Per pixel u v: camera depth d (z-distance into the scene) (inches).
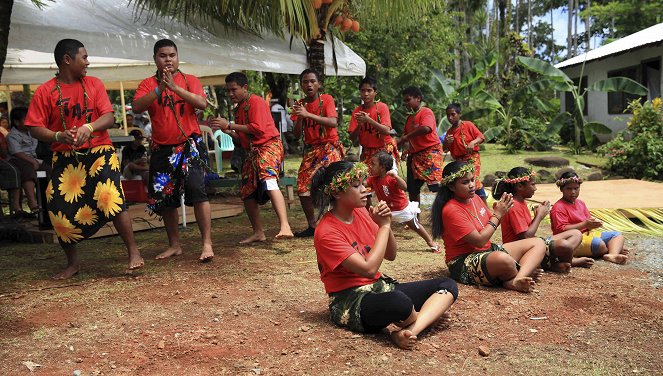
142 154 351.9
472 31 1300.4
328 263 132.6
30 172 316.2
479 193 301.7
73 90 180.1
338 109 649.6
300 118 250.5
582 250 209.9
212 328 137.6
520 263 174.9
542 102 693.3
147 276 186.1
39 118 176.4
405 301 125.4
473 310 150.9
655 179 481.7
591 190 373.4
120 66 386.0
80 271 196.1
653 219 288.0
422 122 272.4
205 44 289.4
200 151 203.2
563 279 183.2
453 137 298.8
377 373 112.6
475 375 112.0
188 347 125.9
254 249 227.6
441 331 135.7
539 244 176.6
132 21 272.4
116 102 861.8
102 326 140.0
